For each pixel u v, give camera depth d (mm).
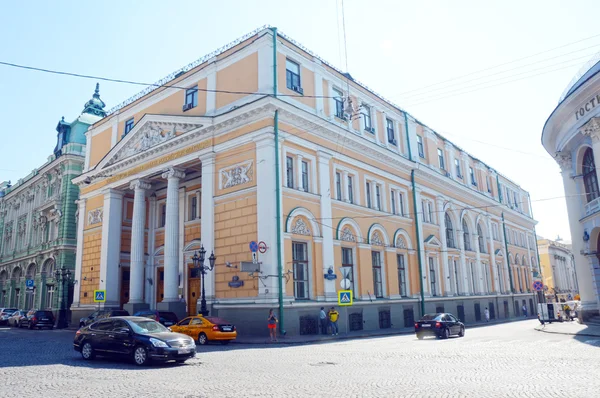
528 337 21922
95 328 14938
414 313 32594
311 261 25438
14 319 39375
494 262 46969
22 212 55312
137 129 31891
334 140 28484
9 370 12648
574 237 28141
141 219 31594
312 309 24578
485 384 9672
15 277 53812
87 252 35531
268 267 23094
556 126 27641
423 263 34750
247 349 18109
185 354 13438
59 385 10266
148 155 30969
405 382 10062
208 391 9359
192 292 29953
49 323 36406
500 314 45625
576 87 23891
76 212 44094
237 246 24797
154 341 13258
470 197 44969
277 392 9164
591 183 26891
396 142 34969
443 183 39812
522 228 57406
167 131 30125
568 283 78562
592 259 27141
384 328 29484
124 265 34281
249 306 23375
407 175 35406
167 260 28516
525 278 54812
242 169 25438
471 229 44125
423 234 35875
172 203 29078
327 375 11203
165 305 27625
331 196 27500
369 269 29312
